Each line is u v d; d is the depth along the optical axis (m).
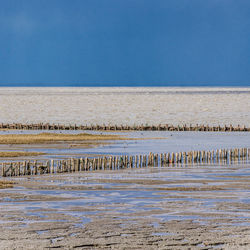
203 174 39.38
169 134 87.31
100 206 25.19
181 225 20.64
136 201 26.72
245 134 87.75
